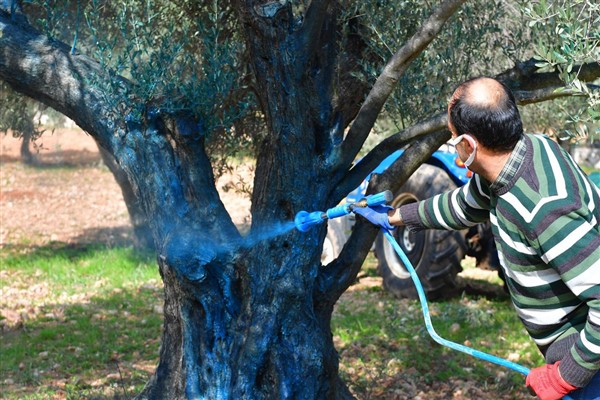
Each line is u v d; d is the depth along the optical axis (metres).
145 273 9.89
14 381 6.12
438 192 8.07
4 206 15.50
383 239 8.91
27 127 6.18
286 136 3.90
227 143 5.20
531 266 2.81
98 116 4.21
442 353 6.75
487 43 4.64
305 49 3.86
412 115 4.49
